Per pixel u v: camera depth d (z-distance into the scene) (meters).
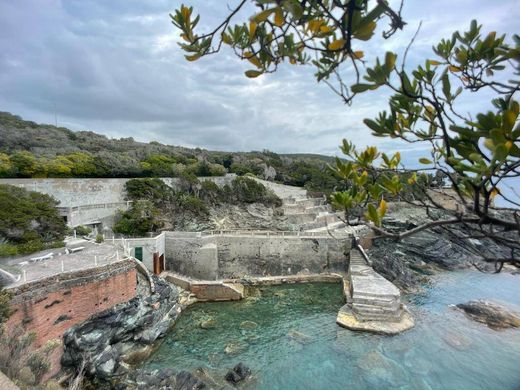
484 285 40.81
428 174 3.86
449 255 49.00
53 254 25.56
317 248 43.75
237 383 20.27
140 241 35.12
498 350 24.69
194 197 54.59
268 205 62.50
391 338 26.28
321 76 2.72
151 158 67.06
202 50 3.41
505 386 20.56
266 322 29.56
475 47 3.36
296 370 21.91
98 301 21.61
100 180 46.72
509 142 2.13
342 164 3.79
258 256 42.91
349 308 31.08
